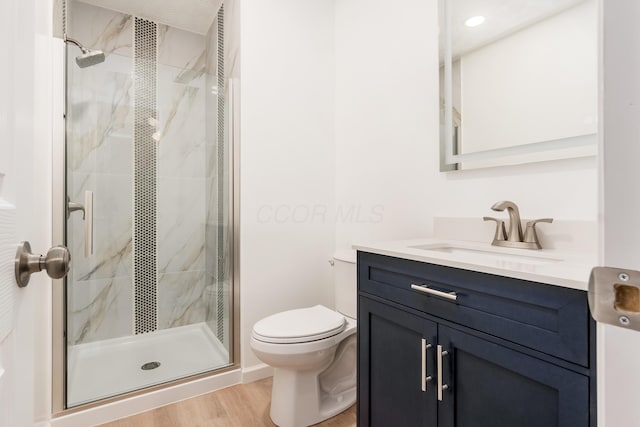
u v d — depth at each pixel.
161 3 2.14
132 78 2.12
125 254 2.07
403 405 1.03
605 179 0.30
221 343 1.97
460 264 0.84
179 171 2.25
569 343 0.64
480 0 1.31
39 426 1.27
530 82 1.16
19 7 0.49
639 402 0.28
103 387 1.59
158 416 1.50
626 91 0.28
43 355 1.31
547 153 1.11
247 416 1.50
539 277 0.68
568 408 0.64
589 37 1.01
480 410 0.81
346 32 2.07
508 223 1.22
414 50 1.61
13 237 0.47
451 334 0.88
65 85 1.46
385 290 1.10
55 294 1.38
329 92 2.14
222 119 2.02
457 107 1.40
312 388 1.44
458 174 1.42
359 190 1.97
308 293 2.03
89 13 2.10
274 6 1.93
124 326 2.06
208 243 2.24
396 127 1.72
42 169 1.27
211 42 2.30
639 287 0.28
